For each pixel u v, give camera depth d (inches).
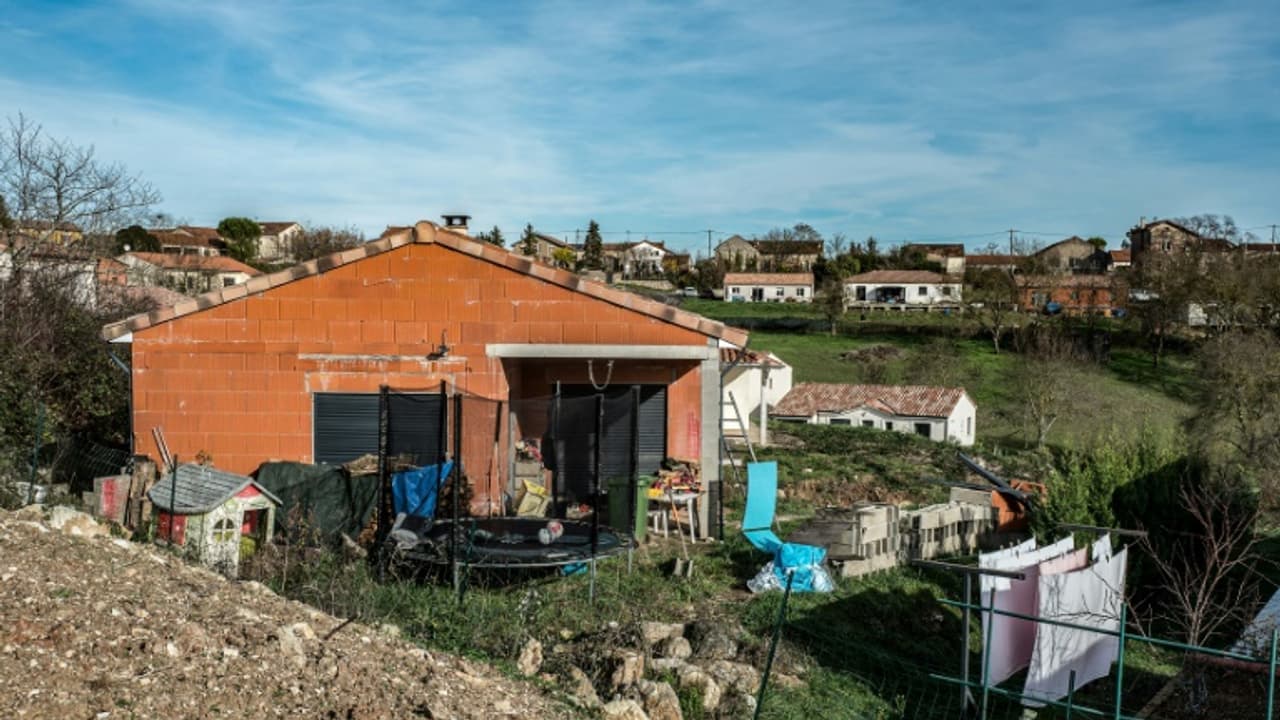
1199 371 1672.0
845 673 435.5
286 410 629.0
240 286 627.2
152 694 240.4
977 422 2135.8
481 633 395.5
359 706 265.1
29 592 274.8
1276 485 971.9
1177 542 602.2
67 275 928.9
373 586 439.8
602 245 4982.8
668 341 630.5
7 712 216.2
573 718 314.3
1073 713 425.1
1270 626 469.7
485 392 628.1
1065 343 2397.9
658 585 506.0
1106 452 622.5
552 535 493.4
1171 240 4084.6
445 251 628.1
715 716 358.0
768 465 642.8
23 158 1027.3
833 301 3088.1
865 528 595.2
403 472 557.9
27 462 606.2
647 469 659.4
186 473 501.4
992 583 387.5
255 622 299.9
